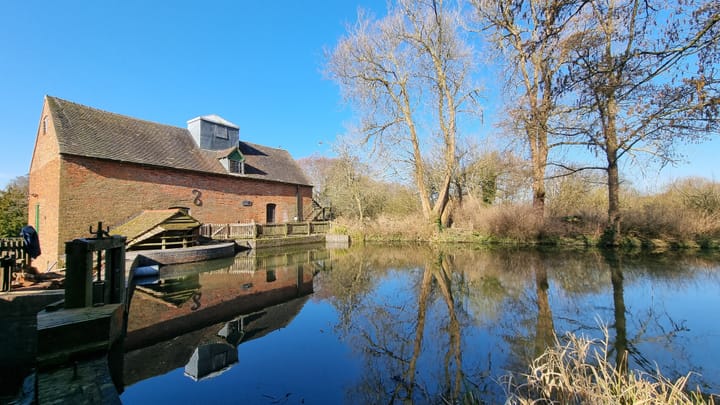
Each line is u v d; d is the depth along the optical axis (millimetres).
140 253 11039
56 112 14258
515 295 7129
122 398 3178
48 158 14320
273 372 3787
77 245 4285
